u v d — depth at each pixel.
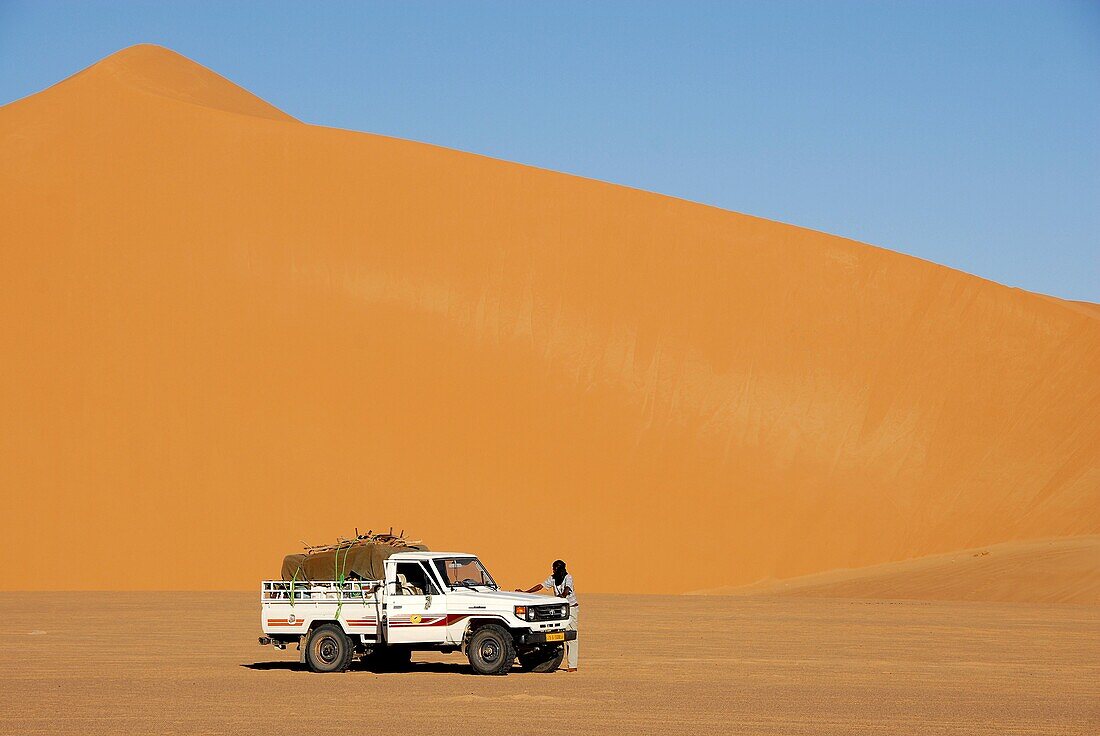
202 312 60.78
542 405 59.88
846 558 53.97
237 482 54.09
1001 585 43.50
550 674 20.34
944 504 56.22
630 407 60.59
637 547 53.72
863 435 59.78
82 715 15.23
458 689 18.03
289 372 58.75
